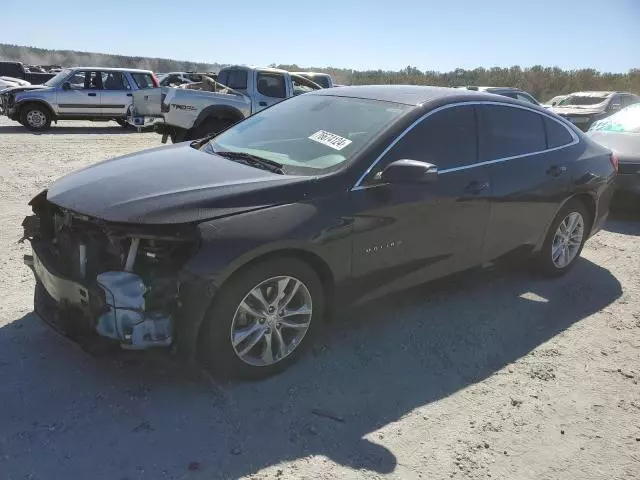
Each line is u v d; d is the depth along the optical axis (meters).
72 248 3.27
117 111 17.55
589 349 4.07
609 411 3.35
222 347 3.16
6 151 11.73
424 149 3.98
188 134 11.33
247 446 2.87
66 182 3.69
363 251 3.62
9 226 6.14
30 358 3.52
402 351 3.88
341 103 4.40
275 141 4.14
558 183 4.90
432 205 3.94
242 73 12.41
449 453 2.92
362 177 3.62
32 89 16.61
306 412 3.17
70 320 3.30
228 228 3.07
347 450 2.89
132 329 2.99
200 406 3.15
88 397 3.18
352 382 3.49
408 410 3.25
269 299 3.34
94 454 2.76
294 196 3.37
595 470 2.87
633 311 4.73
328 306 3.68
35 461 2.69
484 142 4.41
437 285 4.45
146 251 3.07
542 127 4.96
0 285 4.55
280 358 3.46
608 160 5.56
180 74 20.34
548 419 3.24
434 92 4.41
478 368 3.75
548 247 5.13
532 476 2.80
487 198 4.30
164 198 3.17
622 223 7.56
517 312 4.59
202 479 2.64
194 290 2.96
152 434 2.92
